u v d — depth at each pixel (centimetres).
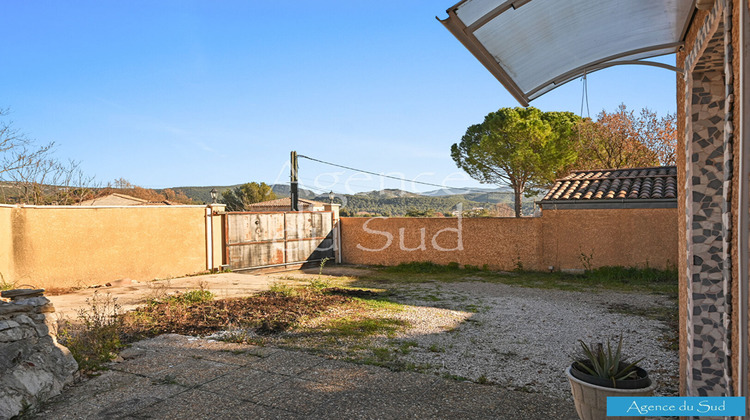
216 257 1380
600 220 1272
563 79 400
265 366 503
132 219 1199
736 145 210
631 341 614
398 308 834
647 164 2422
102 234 1144
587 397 304
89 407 398
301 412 385
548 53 339
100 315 729
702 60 289
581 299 930
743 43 184
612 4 284
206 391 432
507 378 471
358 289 1061
